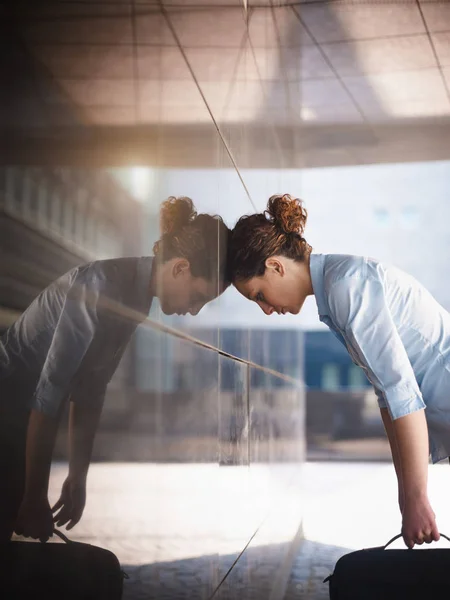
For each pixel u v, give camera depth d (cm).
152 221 116
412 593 201
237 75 246
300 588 331
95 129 87
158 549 119
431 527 212
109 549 93
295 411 590
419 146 704
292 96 555
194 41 165
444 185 1867
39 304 70
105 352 90
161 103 127
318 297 244
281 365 442
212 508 180
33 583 71
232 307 236
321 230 1884
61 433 78
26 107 67
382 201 1886
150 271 114
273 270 244
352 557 208
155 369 118
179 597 137
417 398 217
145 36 116
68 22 79
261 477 307
